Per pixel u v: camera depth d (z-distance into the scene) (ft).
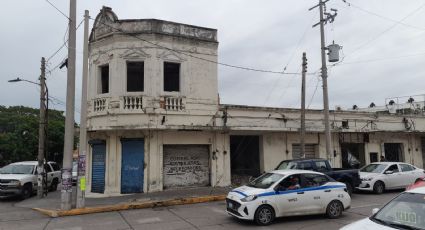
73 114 49.65
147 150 61.98
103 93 64.69
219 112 66.85
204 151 67.36
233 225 37.50
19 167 70.95
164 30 63.52
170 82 65.00
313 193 39.70
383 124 87.40
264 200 37.27
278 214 37.86
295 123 74.54
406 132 91.15
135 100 61.26
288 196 38.45
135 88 63.41
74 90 49.93
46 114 70.90
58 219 43.70
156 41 62.69
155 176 61.93
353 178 56.95
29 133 141.38
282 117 73.05
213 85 67.00
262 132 73.10
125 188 61.26
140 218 42.75
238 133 71.31
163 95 62.34
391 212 21.40
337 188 41.32
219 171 67.31
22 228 38.83
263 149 73.82
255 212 36.96
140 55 62.18
